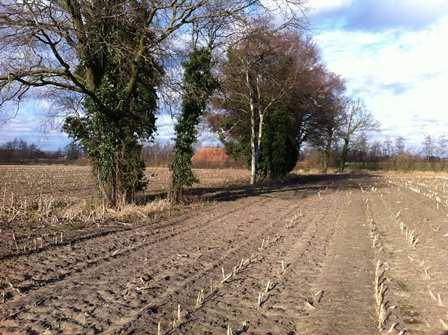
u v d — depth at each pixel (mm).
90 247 10219
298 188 29438
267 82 32125
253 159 31641
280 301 7035
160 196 19766
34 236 11086
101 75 15859
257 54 28359
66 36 14023
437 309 6730
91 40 14914
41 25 12914
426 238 12016
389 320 6301
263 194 24422
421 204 20234
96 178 16469
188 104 18250
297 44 35406
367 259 9750
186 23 16203
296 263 9328
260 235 12422
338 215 16641
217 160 59469
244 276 8320
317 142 52500
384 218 15812
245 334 5797
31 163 67688
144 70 16609
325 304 6934
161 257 9531
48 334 5605
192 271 8570
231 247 10766
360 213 17203
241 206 18828
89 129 15891
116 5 14484
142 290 7320
